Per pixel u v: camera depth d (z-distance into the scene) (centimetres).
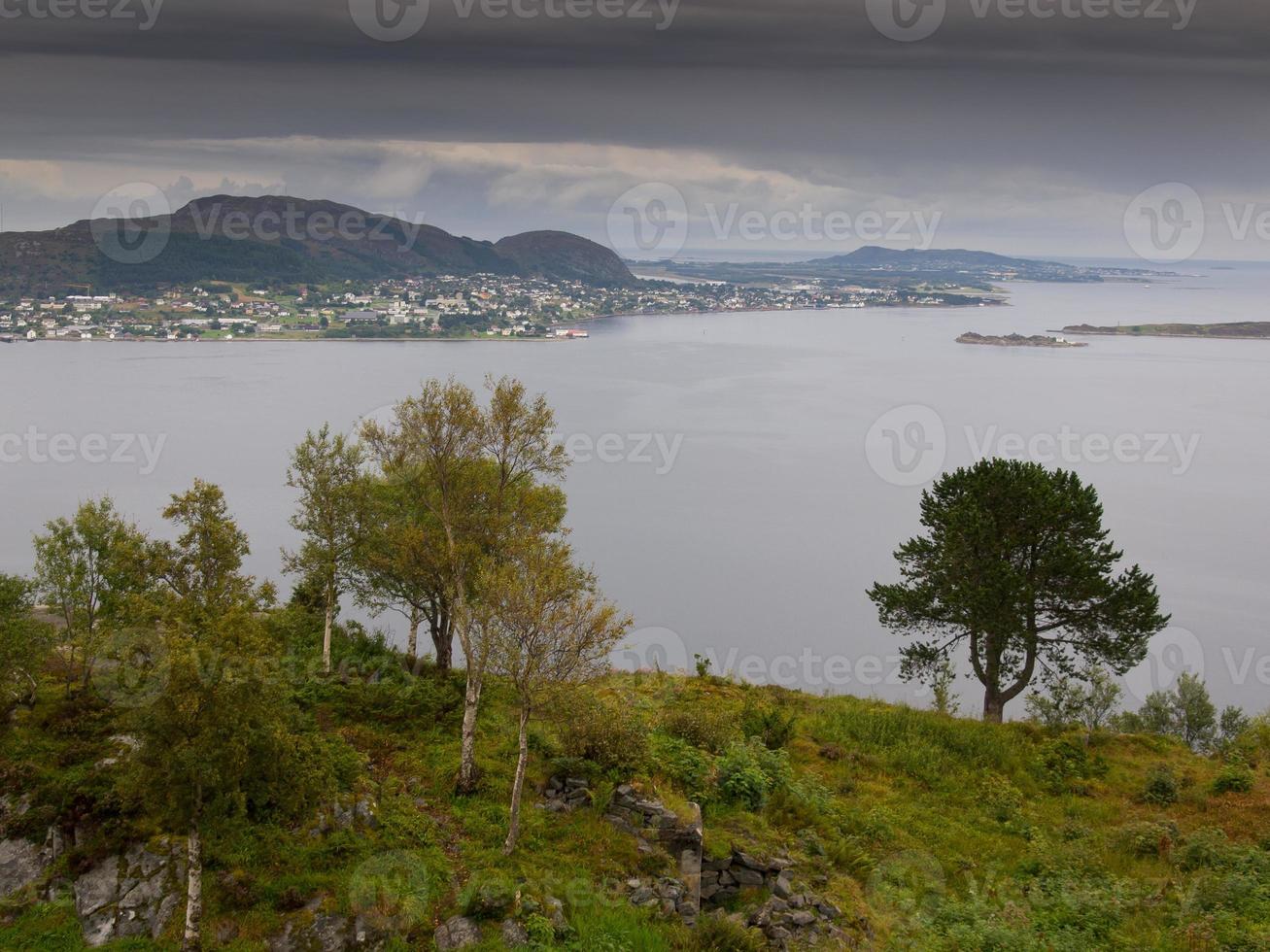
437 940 1727
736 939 1812
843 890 2045
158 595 1850
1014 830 2420
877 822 2352
